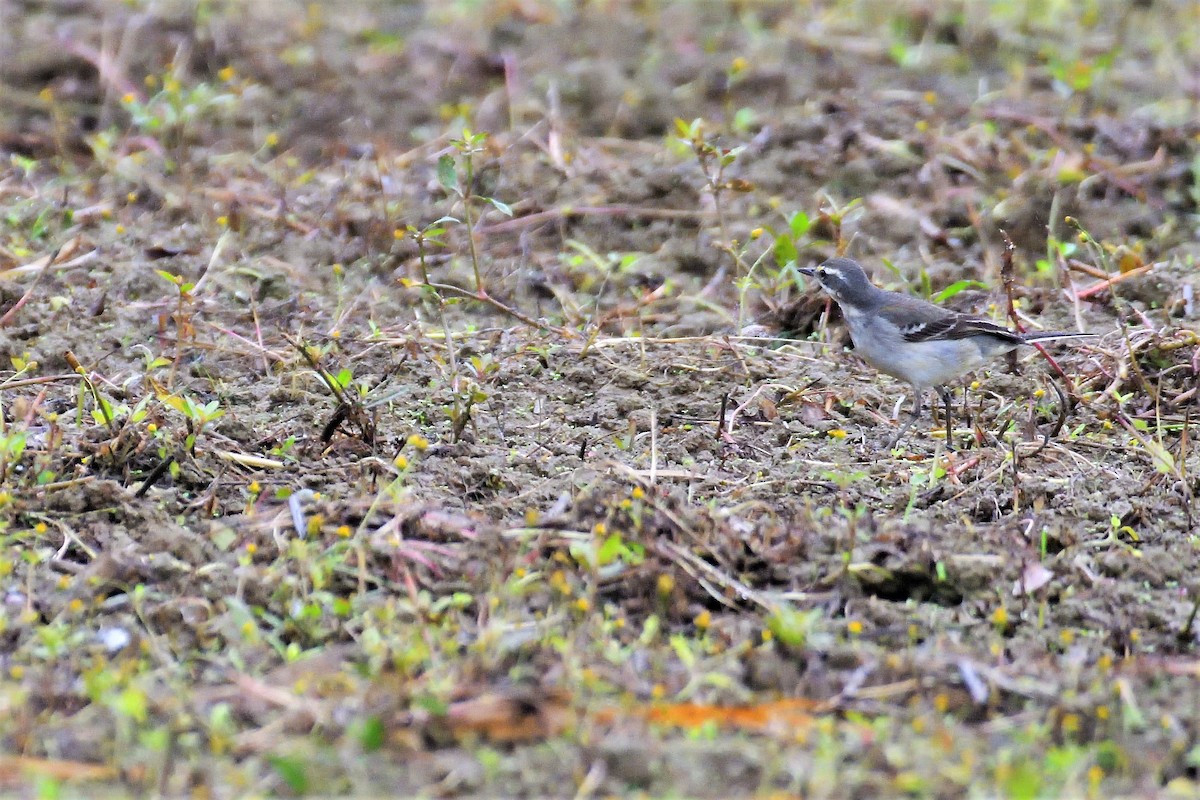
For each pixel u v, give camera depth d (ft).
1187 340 46.60
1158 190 59.98
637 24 76.79
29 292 48.93
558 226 57.21
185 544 34.04
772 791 26.84
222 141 64.80
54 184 58.90
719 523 35.01
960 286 49.96
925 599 34.22
